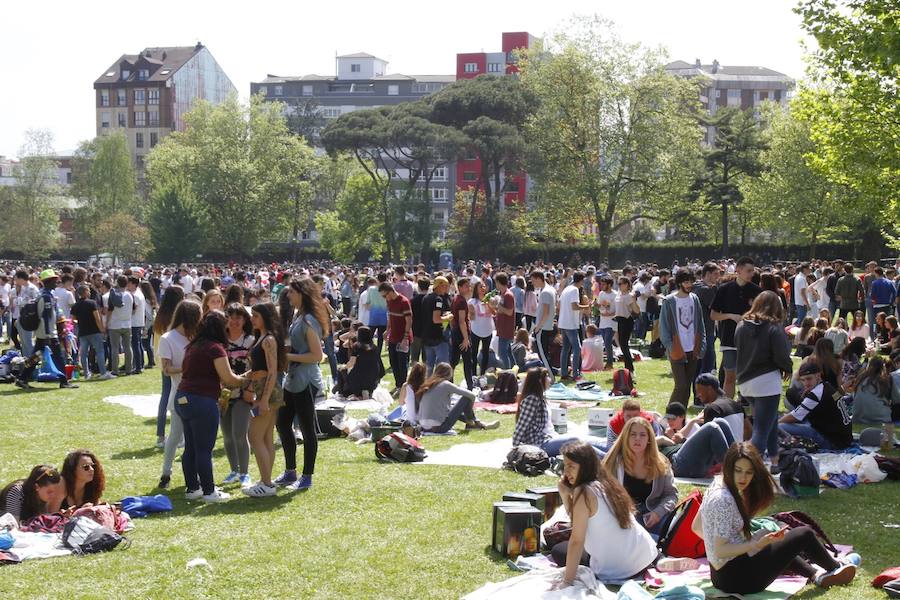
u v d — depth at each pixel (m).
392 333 16.50
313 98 125.62
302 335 9.80
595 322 24.84
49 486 8.41
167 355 9.97
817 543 6.81
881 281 25.17
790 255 76.50
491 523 8.39
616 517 6.91
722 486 6.71
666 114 57.06
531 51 68.62
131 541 7.92
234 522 8.52
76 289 20.05
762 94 140.62
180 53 139.62
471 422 13.41
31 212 98.44
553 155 59.69
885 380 13.44
